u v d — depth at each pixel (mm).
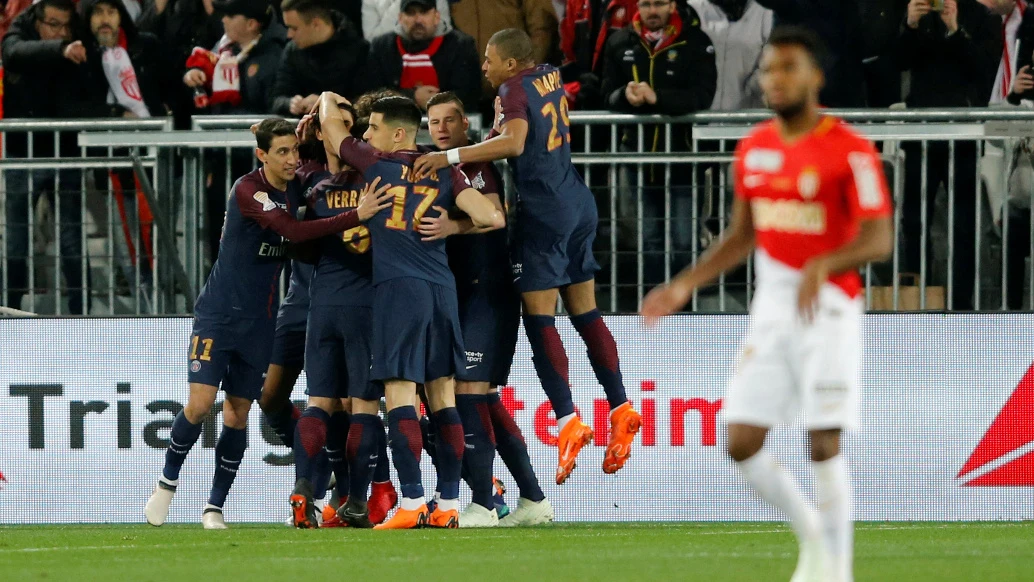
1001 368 29391
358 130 26828
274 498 29875
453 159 24094
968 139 30484
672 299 14156
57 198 32188
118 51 36062
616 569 15711
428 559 17359
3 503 30734
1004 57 34500
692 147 31859
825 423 12625
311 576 15188
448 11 35594
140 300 32344
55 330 30688
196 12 37062
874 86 33969
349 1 36562
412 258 23891
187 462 30141
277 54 35594
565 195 25547
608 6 35000
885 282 31438
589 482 29703
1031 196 30438
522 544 20281
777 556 17609
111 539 22953
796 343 12758
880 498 29531
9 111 35719
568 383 26297
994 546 19797
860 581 14164
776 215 13031
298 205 26047
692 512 29625
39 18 35719
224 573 15766
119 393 30484
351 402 25516
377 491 26688
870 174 12539
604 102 33469
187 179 32250
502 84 25359
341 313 25031
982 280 30844
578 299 26578
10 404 30750
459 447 25078
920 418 29469
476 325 25969
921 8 32844
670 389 29750
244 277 25625
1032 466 29250
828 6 33844
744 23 35188
